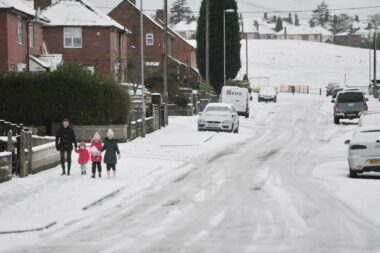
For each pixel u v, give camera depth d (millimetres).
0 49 97812
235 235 30359
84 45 136125
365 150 51250
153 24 188625
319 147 80875
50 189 45844
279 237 29750
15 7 98875
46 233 31750
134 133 88312
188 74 186500
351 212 36375
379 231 31000
